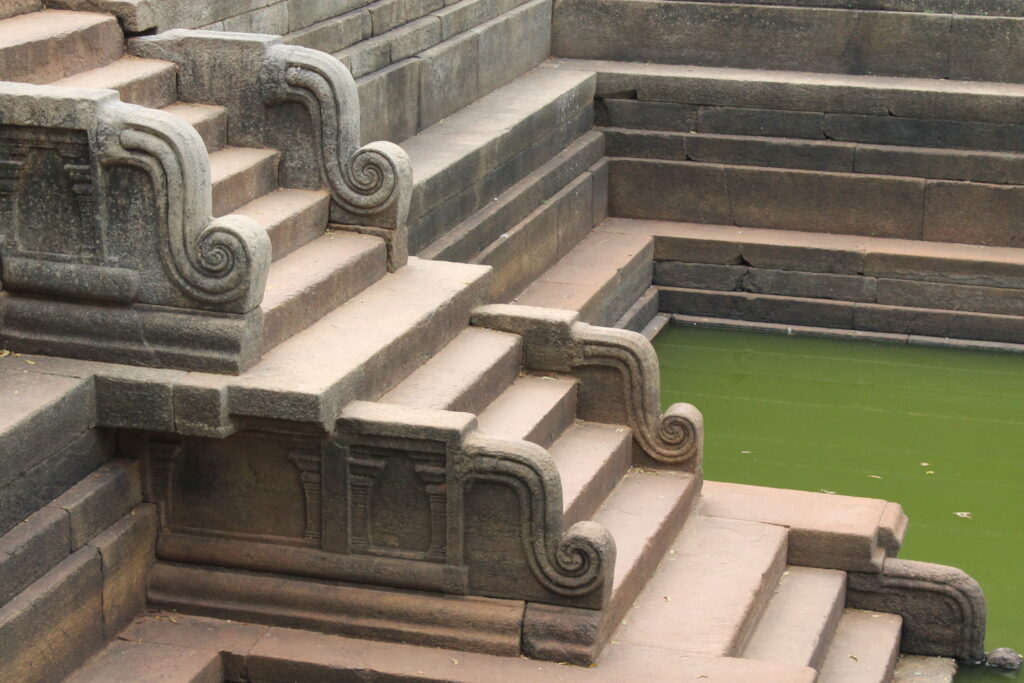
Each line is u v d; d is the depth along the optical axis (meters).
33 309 7.51
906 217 14.45
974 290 13.98
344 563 7.54
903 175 14.41
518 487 7.20
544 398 8.74
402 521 7.44
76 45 8.78
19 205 7.40
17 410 6.96
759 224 14.84
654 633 7.63
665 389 12.98
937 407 12.71
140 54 9.21
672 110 14.89
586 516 8.23
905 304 14.16
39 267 7.45
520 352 9.04
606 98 15.02
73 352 7.51
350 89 8.97
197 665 7.23
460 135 12.27
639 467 9.09
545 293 12.77
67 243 7.40
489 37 13.66
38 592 6.87
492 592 7.40
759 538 8.81
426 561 7.44
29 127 7.22
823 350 13.96
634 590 7.94
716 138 14.75
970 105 14.16
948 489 11.17
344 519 7.50
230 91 9.09
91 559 7.21
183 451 7.63
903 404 12.76
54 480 7.20
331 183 9.07
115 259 7.37
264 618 7.59
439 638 7.39
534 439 8.34
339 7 11.40
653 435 9.02
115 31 9.12
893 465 11.56
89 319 7.46
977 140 14.25
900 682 8.56
